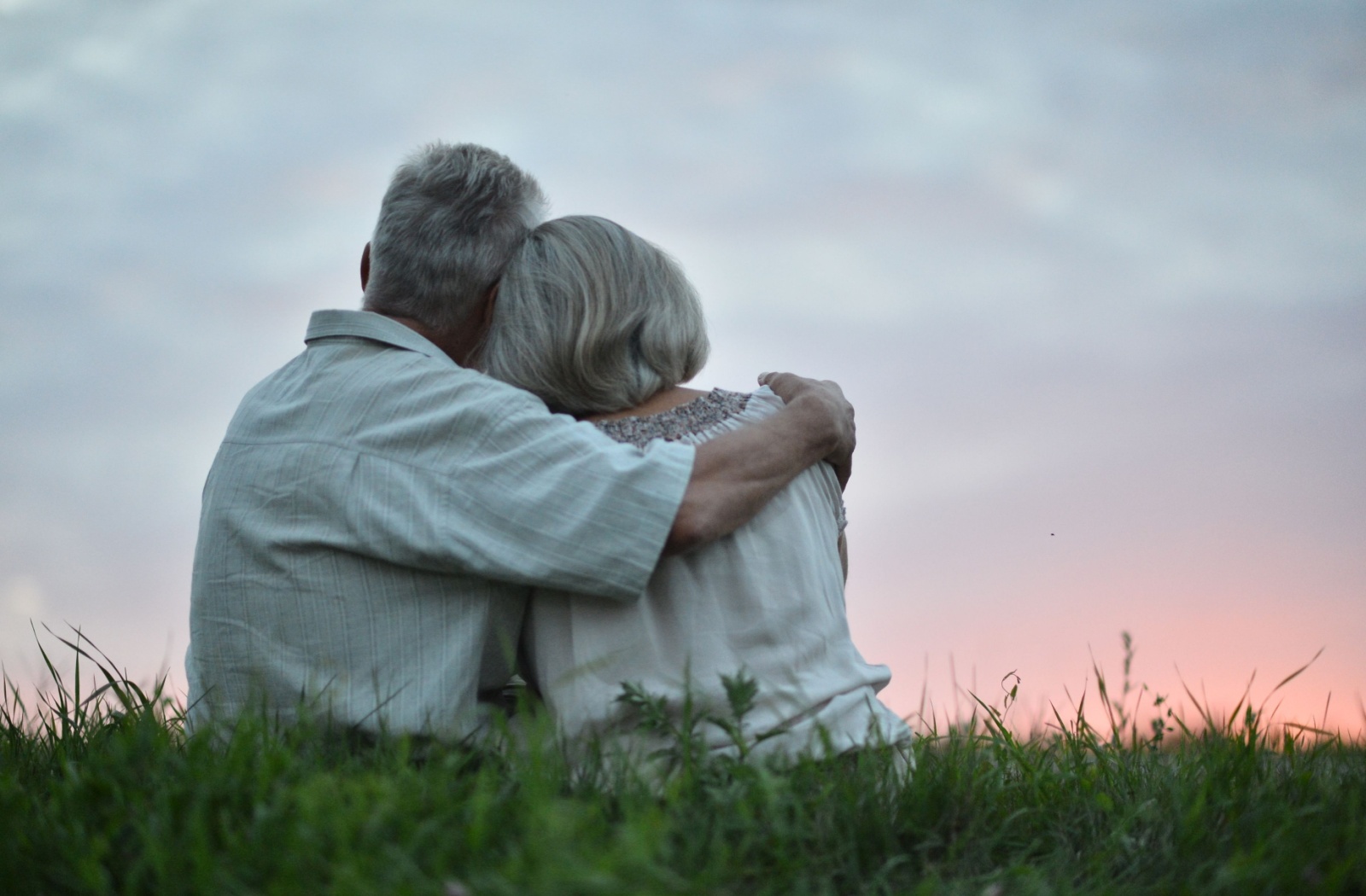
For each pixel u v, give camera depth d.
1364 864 1.61
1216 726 2.09
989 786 1.90
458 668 1.91
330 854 1.40
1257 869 1.55
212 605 1.99
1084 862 1.77
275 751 1.63
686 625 1.92
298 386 2.05
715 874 1.42
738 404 2.20
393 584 1.93
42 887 1.45
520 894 1.27
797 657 1.96
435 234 2.18
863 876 1.65
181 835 1.48
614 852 1.31
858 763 1.79
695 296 2.30
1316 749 2.06
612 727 1.87
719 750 1.86
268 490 1.97
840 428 2.15
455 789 1.60
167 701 1.95
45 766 2.02
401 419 1.96
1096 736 2.20
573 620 1.91
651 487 1.85
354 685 1.92
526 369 2.14
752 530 2.01
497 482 1.88
